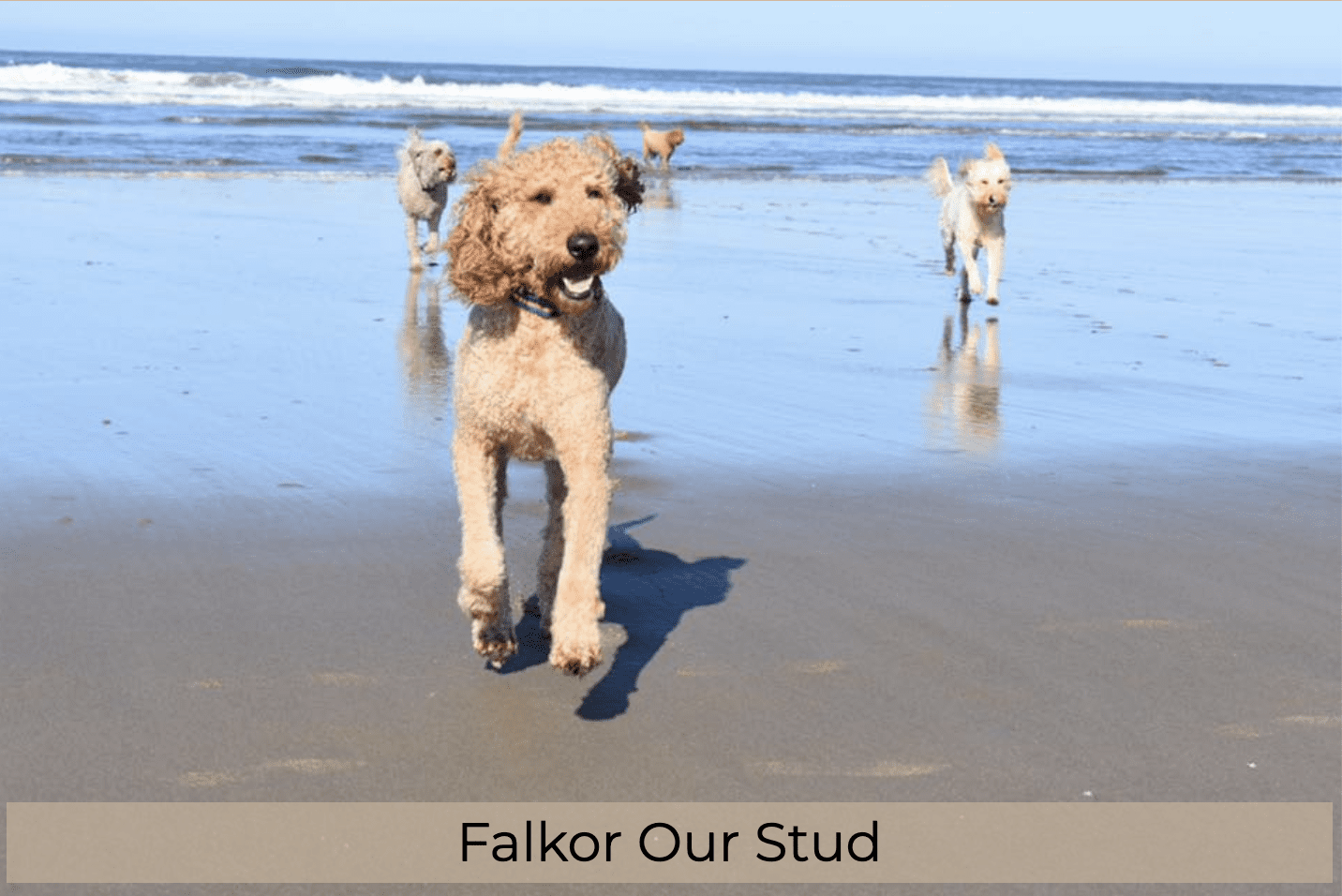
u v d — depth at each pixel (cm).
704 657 486
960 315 1201
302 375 895
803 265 1457
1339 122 6425
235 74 4788
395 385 877
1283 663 491
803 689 462
